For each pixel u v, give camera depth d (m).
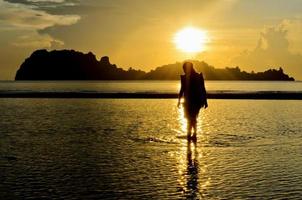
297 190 10.12
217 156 14.47
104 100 54.50
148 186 10.49
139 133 20.50
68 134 20.05
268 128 22.97
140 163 13.27
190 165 12.99
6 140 18.05
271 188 10.30
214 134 20.28
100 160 13.71
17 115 30.58
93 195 9.66
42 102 48.94
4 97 60.44
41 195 9.63
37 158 14.01
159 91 92.88
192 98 18.12
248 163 13.34
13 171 12.06
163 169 12.41
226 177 11.45
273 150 15.75
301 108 40.12
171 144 17.08
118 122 26.00
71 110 36.03
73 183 10.74
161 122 26.16
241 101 53.53
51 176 11.48
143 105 44.25
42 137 18.98
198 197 9.54
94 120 27.14
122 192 9.93
